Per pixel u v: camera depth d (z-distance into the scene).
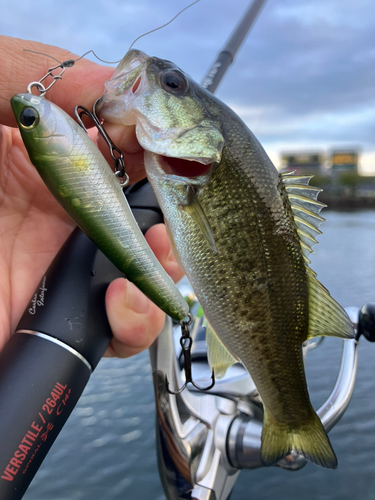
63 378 0.13
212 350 0.19
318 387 0.85
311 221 0.19
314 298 0.19
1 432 0.12
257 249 0.18
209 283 0.18
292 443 0.19
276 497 0.60
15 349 0.14
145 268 0.13
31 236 0.20
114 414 0.79
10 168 0.20
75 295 0.15
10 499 0.12
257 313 0.18
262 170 0.18
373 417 0.79
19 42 0.16
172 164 0.17
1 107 0.17
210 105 0.17
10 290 0.19
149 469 0.66
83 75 0.16
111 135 0.17
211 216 0.17
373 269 2.16
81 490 0.62
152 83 0.17
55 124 0.12
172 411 0.19
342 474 0.65
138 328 0.17
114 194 0.13
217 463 0.20
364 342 1.11
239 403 0.22
